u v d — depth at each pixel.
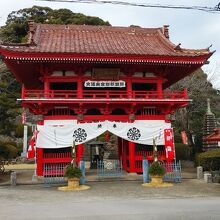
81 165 24.27
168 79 32.66
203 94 45.16
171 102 27.17
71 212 14.31
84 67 26.84
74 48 26.92
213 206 15.45
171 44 29.47
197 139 41.22
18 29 75.12
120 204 16.45
